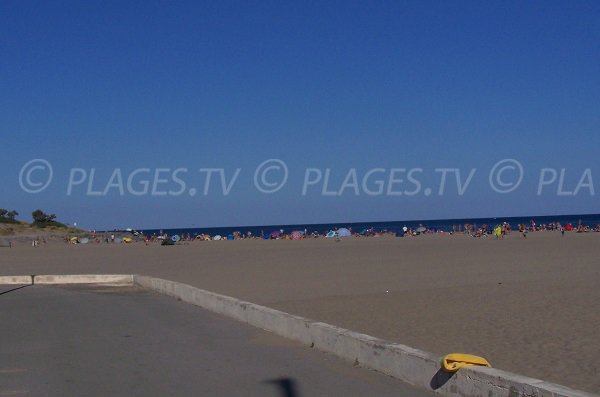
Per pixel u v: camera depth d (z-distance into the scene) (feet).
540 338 33.01
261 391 24.30
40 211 389.80
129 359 30.45
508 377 20.43
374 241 177.99
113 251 163.63
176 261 115.55
